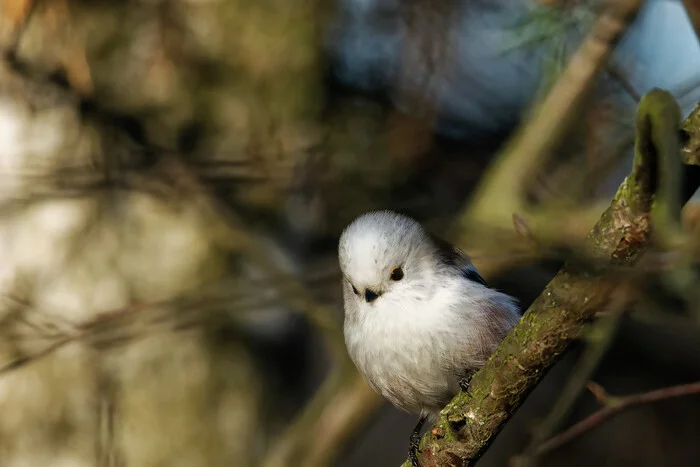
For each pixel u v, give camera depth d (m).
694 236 4.71
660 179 4.76
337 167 11.09
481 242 7.53
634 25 8.97
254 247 10.21
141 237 10.77
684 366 12.49
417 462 6.32
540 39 8.03
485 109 12.22
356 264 7.53
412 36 11.10
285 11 11.59
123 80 10.87
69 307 10.38
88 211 10.64
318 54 11.74
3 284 10.32
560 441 7.41
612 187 10.23
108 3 10.88
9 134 10.48
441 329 7.32
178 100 11.02
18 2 9.76
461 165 11.98
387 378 7.66
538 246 6.05
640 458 12.41
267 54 11.47
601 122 9.70
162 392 10.62
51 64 10.45
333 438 9.62
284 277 9.34
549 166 10.96
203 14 11.24
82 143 10.60
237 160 10.65
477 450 5.98
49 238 10.49
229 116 11.26
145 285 10.66
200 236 10.86
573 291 5.22
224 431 10.80
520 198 9.16
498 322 7.41
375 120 11.60
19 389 10.23
